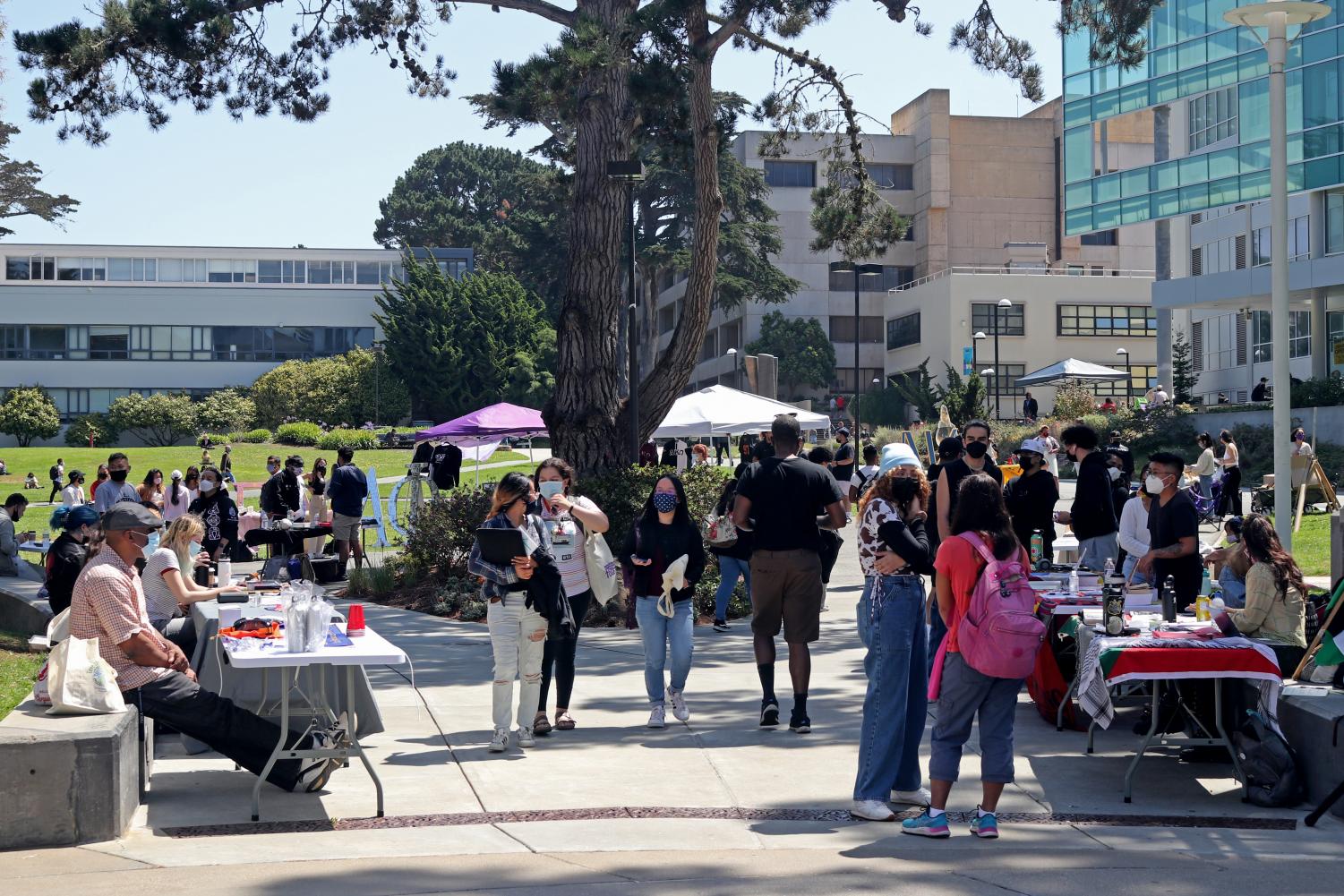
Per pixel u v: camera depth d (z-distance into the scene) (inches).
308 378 3036.4
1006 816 287.0
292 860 249.0
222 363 3415.4
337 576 797.2
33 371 3344.0
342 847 259.3
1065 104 1936.5
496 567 346.3
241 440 2753.4
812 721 383.2
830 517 367.6
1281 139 524.1
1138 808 294.0
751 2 679.7
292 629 287.3
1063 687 380.8
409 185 4677.7
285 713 288.4
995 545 267.7
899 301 3287.4
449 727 377.4
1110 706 313.6
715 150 710.5
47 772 259.1
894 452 313.7
